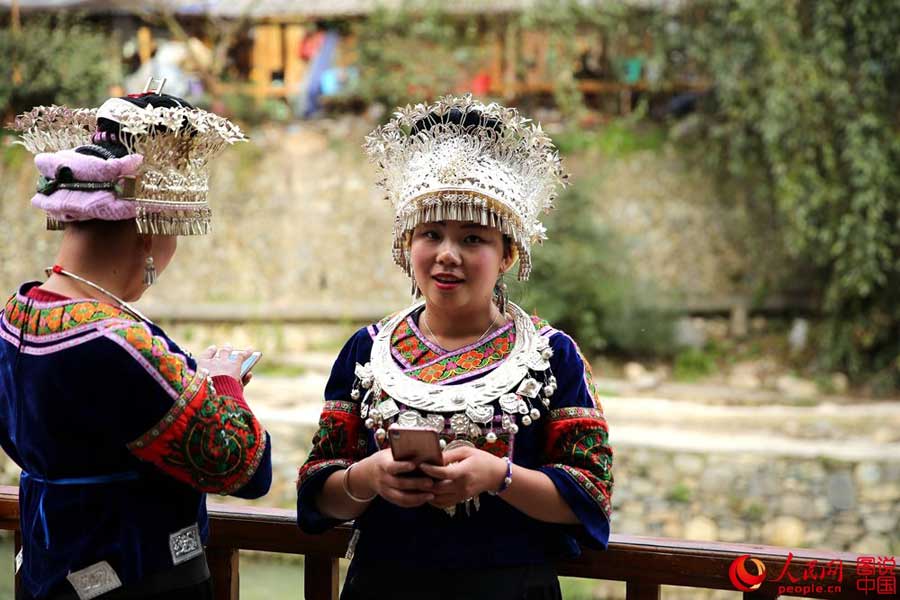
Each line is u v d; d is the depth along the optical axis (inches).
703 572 77.2
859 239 453.4
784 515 356.8
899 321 463.2
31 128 71.0
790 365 474.3
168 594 67.4
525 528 69.7
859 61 457.1
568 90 514.9
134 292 69.3
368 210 515.2
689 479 365.1
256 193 519.8
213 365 70.3
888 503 350.9
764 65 466.0
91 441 64.9
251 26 545.3
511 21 519.5
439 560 68.7
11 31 528.4
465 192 68.1
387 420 69.2
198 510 70.5
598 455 68.6
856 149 449.7
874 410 415.8
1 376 67.5
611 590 332.5
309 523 71.7
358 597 71.6
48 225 70.9
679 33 496.1
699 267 499.5
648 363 478.6
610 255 472.1
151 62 550.9
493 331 72.5
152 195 66.1
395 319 75.2
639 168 502.6
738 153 481.4
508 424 67.9
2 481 405.7
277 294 515.8
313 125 531.8
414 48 521.3
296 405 409.7
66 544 65.7
